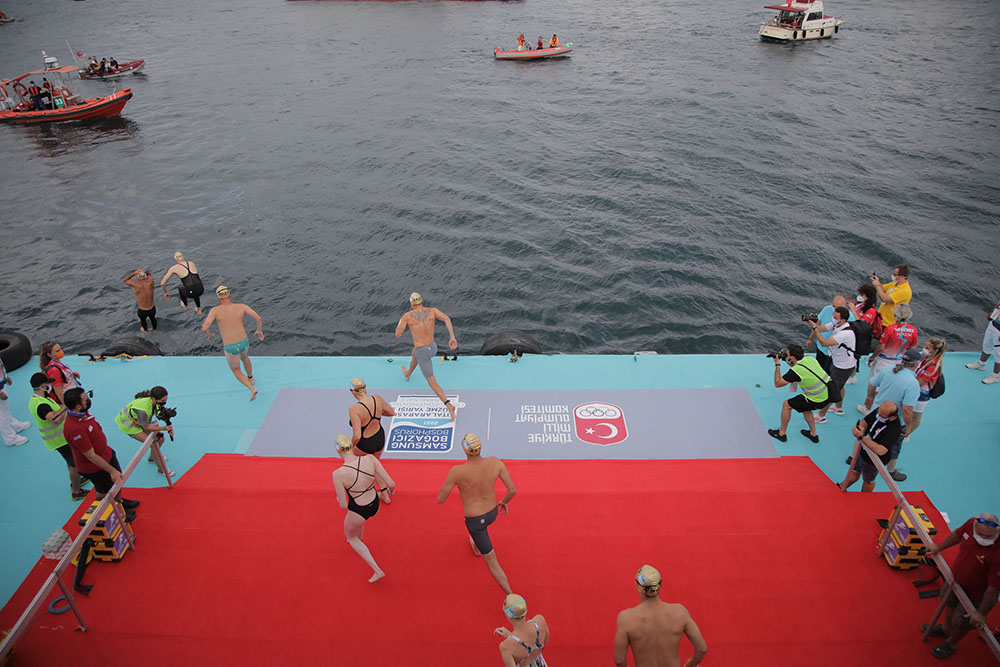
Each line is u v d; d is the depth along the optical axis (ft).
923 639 20.40
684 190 86.43
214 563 23.66
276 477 29.84
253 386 37.47
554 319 58.23
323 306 60.90
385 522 25.68
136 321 58.23
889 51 162.30
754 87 135.33
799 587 22.34
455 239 74.18
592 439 33.01
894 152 98.99
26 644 20.71
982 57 154.20
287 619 21.38
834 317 31.99
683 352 53.57
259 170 97.96
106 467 23.93
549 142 106.42
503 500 21.29
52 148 111.24
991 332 36.29
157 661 20.08
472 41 184.75
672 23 203.31
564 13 221.25
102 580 22.99
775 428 33.94
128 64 158.40
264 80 151.02
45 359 31.32
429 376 33.71
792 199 83.15
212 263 69.62
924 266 66.90
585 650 20.10
